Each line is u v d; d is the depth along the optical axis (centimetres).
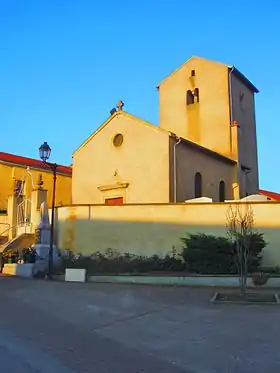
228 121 3247
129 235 2233
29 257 2209
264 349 823
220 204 2134
